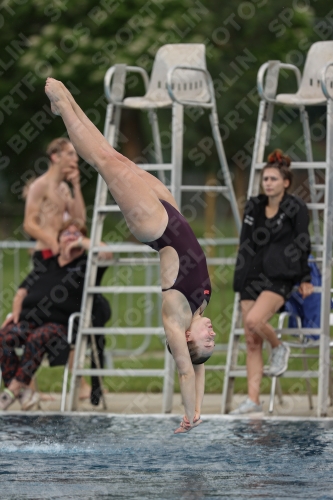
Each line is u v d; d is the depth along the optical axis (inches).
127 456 868.6
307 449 887.7
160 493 715.4
